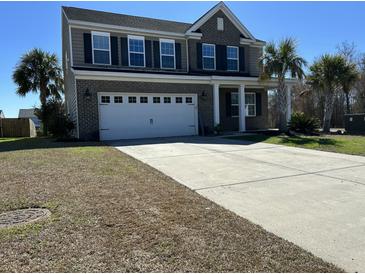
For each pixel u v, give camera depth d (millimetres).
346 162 8188
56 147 11047
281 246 3236
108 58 16016
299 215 4203
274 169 7301
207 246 3201
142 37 16953
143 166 7500
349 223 3902
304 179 6297
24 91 22312
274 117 29047
